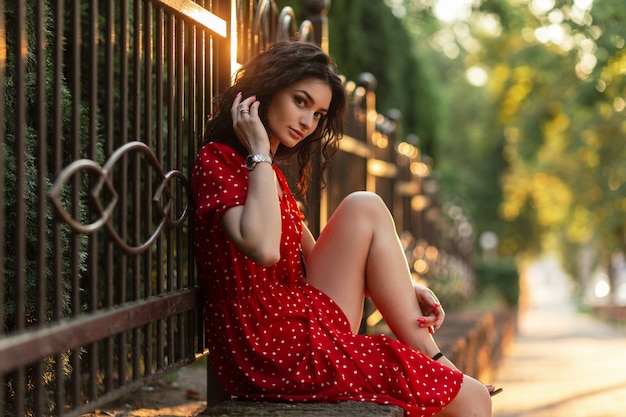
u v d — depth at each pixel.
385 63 15.42
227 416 3.10
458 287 17.72
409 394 3.30
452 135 42.47
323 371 3.32
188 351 3.58
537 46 23.53
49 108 3.78
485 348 10.74
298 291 3.49
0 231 2.37
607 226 34.69
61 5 2.63
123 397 5.20
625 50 17.02
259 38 4.59
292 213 3.55
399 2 28.14
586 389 9.83
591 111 19.81
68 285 3.89
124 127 3.03
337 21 13.40
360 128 7.39
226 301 3.42
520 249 48.62
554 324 36.09
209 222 3.31
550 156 39.56
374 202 3.62
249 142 3.30
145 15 3.21
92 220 2.83
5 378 3.66
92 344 2.77
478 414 3.41
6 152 3.42
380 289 3.60
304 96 3.45
